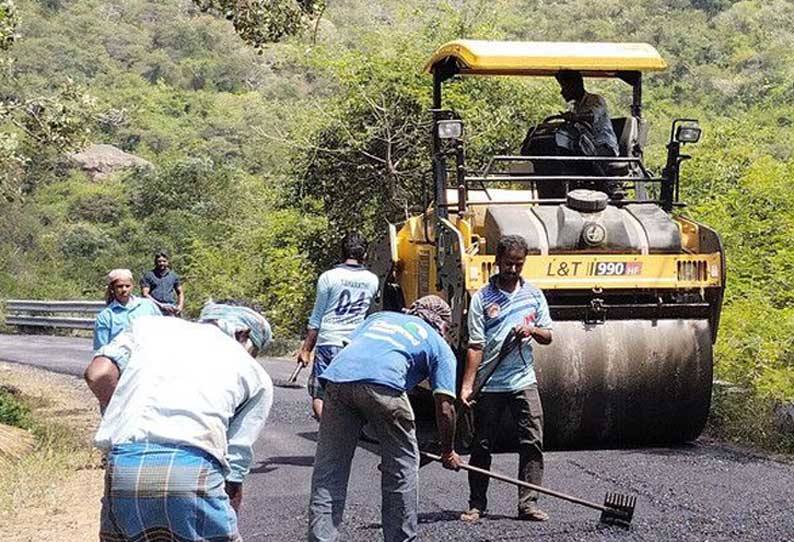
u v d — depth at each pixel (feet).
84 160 187.83
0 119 52.06
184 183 157.48
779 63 200.03
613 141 39.73
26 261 147.54
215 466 17.29
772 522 27.40
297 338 87.56
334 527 24.22
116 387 17.74
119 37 278.46
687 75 199.00
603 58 38.91
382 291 43.88
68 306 107.04
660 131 140.46
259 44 55.77
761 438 37.96
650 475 32.71
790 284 45.65
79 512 30.78
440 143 39.04
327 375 24.45
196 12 314.35
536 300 28.76
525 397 28.17
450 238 36.40
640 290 36.73
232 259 105.50
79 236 151.64
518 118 77.92
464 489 31.42
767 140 99.81
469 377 28.17
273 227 90.74
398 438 24.06
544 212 36.52
